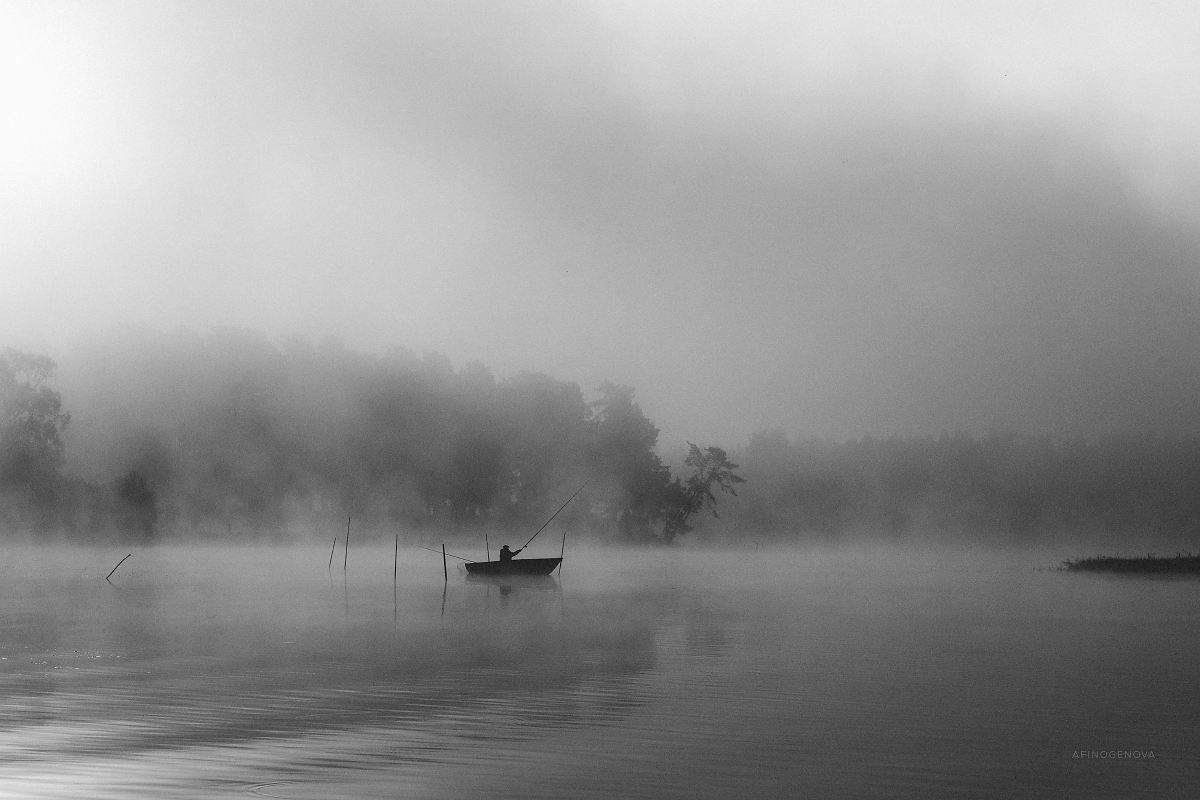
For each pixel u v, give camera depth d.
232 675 27.58
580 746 19.86
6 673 27.83
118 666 29.12
